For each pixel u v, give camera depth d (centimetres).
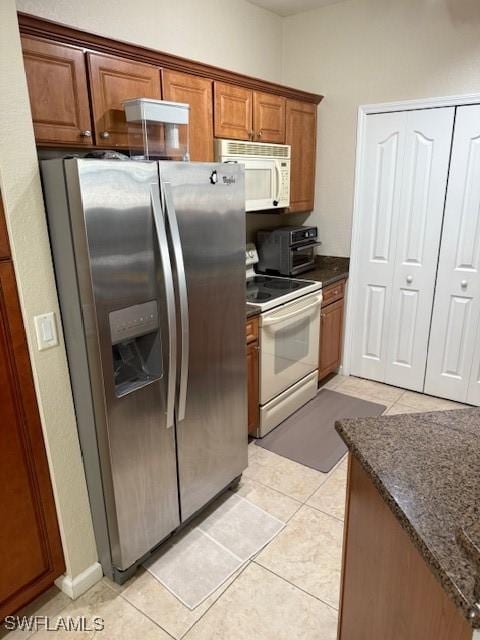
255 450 280
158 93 218
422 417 134
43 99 175
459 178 302
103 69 192
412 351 349
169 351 176
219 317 204
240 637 164
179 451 197
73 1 215
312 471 259
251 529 216
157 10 254
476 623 69
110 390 162
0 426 152
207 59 292
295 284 317
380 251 346
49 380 162
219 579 189
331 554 201
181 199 175
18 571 167
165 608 176
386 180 331
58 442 168
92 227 146
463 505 94
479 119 287
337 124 345
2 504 157
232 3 303
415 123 311
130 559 184
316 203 371
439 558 79
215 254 195
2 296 145
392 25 305
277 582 187
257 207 297
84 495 181
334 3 322
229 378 218
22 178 144
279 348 288
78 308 156
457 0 279
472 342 321
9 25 134
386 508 105
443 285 324
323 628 167
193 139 242
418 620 96
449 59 290
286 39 354
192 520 221
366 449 116
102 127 197
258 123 286
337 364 380
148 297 169
